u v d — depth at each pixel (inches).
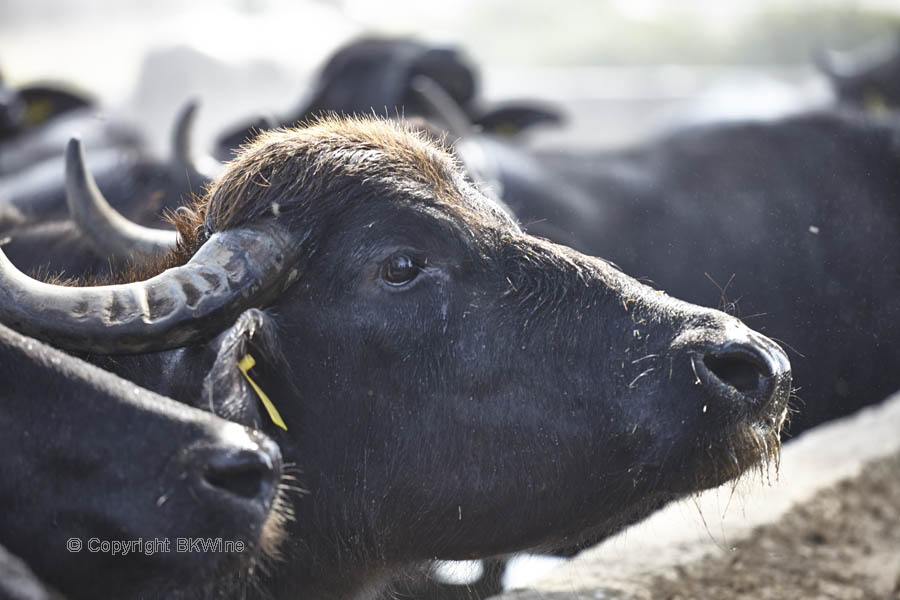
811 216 658.2
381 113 624.4
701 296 652.7
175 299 275.0
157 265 311.3
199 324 277.1
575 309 298.7
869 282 639.8
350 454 302.2
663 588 360.5
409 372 298.2
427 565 337.1
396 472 301.6
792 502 418.3
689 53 2536.9
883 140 688.4
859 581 378.9
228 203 300.0
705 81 1704.0
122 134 841.5
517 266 302.4
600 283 303.0
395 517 306.0
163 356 292.4
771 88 1470.2
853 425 502.0
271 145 311.0
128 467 240.7
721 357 284.0
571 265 304.8
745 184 674.2
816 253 649.0
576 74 1752.0
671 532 396.2
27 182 667.4
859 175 672.4
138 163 585.9
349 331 297.4
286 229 294.7
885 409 518.0
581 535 307.9
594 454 295.0
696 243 660.7
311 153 304.7
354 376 299.0
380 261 295.9
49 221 476.7
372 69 658.2
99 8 2297.0
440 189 306.7
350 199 298.4
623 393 291.6
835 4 2536.9
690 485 288.8
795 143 690.8
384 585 333.4
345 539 308.0
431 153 316.2
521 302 299.0
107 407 243.4
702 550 383.2
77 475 240.5
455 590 370.3
